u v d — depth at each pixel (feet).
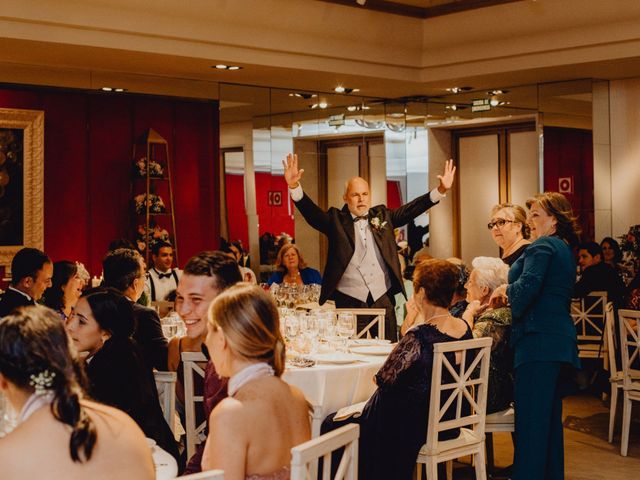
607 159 29.99
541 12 26.27
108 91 27.07
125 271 15.66
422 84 29.73
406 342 14.44
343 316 17.83
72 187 26.66
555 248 15.83
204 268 11.87
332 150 31.55
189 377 13.43
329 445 8.00
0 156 25.32
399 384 14.29
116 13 23.06
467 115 31.73
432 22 27.94
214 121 29.12
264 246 30.07
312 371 15.03
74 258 26.71
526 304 15.58
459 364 14.75
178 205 28.43
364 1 25.36
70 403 6.93
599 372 25.75
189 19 24.14
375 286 23.11
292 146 30.68
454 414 15.01
